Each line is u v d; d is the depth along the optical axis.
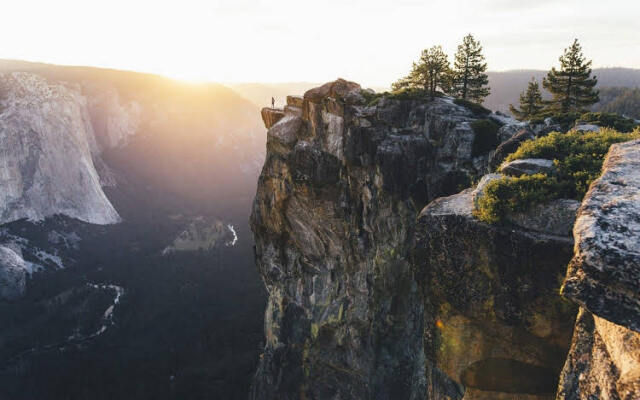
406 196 37.97
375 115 40.38
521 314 12.88
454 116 36.44
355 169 42.16
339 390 47.81
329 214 45.91
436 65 41.12
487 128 33.50
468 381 14.78
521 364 13.59
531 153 16.55
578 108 47.91
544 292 12.33
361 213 43.06
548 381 13.33
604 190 8.23
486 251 13.27
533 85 54.69
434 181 35.66
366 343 43.53
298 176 46.09
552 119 31.50
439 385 22.81
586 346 8.81
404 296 39.91
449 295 14.35
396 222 39.12
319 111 45.38
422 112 38.69
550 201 12.87
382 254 40.78
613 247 6.46
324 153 45.03
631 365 6.64
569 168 14.23
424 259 14.86
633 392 6.08
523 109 56.03
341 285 47.62
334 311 47.66
